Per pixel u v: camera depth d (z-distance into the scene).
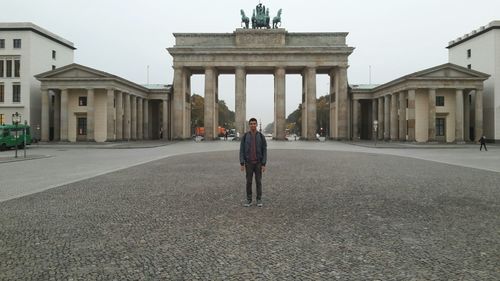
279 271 7.05
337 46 84.50
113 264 7.40
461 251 8.11
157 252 8.09
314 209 12.28
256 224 10.40
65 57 88.75
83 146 59.47
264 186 17.16
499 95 72.50
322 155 38.16
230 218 11.09
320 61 85.38
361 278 6.71
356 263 7.43
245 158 13.05
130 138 82.19
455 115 73.00
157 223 10.50
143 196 14.66
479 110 70.12
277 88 85.88
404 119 73.81
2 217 11.20
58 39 84.62
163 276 6.83
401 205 12.84
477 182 18.36
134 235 9.33
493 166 26.72
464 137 74.00
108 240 8.92
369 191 15.68
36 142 69.81
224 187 16.94
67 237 9.16
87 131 72.38
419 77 69.44
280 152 43.22
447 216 11.24
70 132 76.06
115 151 47.31
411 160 32.03
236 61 85.56
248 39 85.56
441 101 73.94
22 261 7.55
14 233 9.50
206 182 18.53
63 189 16.45
